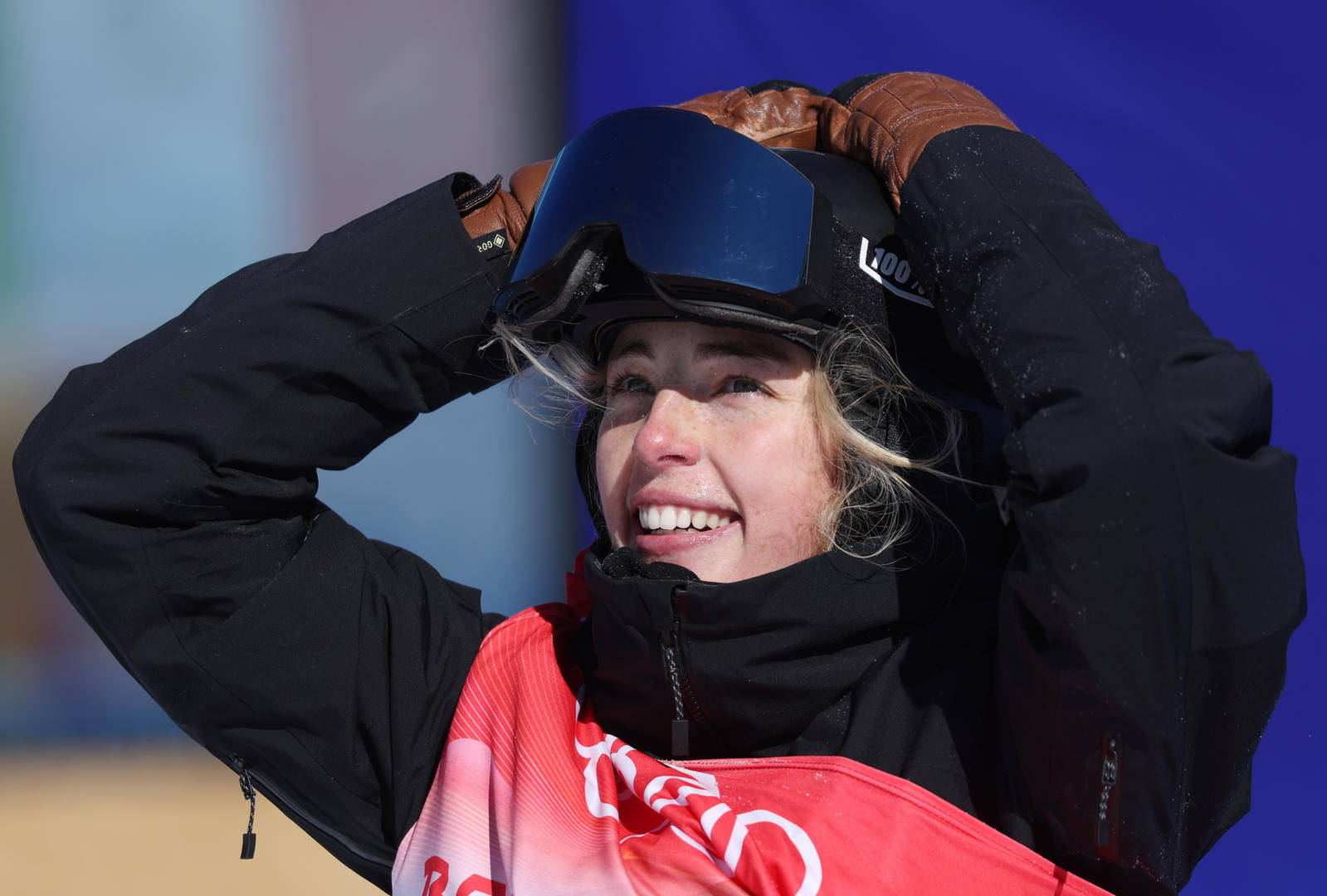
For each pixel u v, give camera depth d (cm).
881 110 436
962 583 428
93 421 460
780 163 412
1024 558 358
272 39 1673
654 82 1370
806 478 429
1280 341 949
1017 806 381
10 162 1666
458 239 481
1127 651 334
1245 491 335
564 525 1538
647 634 421
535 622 475
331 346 471
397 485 1536
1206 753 354
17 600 1519
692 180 407
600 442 459
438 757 472
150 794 1293
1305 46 970
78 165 1677
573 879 398
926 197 404
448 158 1641
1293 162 966
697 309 406
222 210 1689
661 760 441
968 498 438
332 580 477
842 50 1202
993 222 384
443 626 495
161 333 478
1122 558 333
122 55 1673
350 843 488
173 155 1684
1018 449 347
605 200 414
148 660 461
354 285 473
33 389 1647
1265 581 336
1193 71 1002
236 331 469
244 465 468
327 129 1672
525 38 1564
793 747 420
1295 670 907
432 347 482
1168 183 1000
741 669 412
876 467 426
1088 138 1029
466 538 1538
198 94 1680
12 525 1556
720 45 1316
